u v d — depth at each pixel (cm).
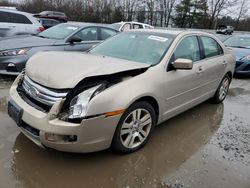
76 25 736
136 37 440
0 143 347
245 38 1011
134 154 347
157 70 362
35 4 3812
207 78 481
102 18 4159
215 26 4812
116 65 336
